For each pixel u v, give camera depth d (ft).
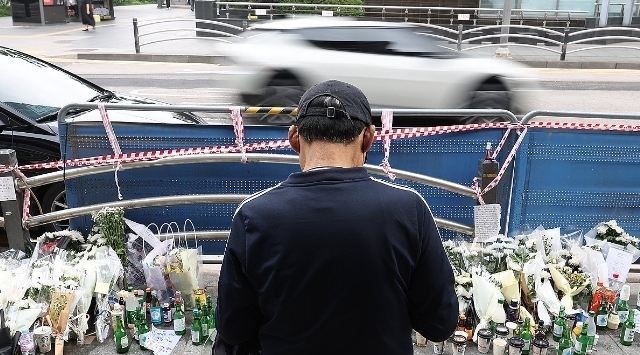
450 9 57.67
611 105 34.06
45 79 18.69
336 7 58.18
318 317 4.85
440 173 14.01
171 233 13.73
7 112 16.07
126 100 19.34
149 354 10.89
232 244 5.05
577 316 11.46
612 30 54.19
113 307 11.33
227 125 13.43
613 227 13.83
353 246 4.73
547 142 13.71
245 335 5.38
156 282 12.06
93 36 64.54
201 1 59.62
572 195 14.15
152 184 13.79
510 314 11.44
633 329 11.24
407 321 5.20
